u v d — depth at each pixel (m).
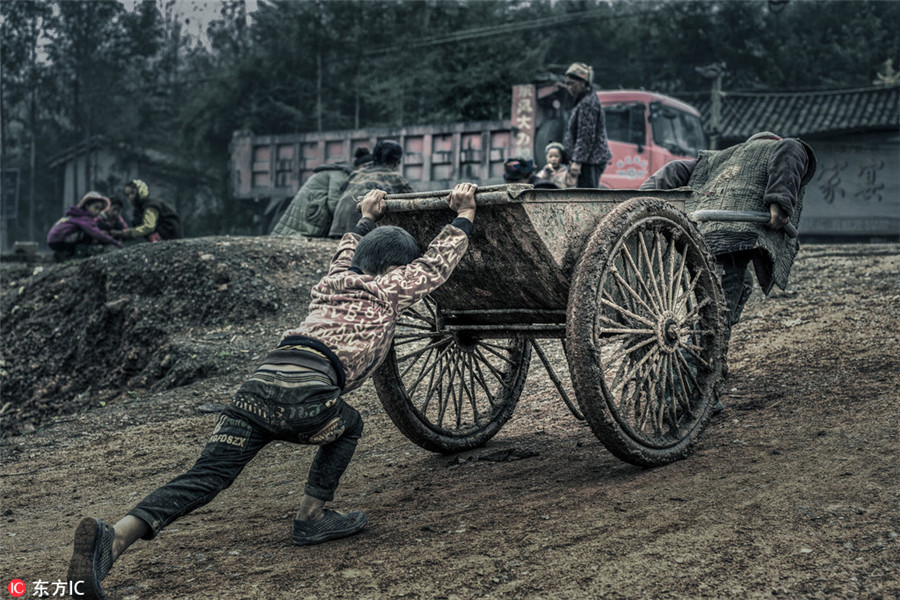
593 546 2.82
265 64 32.41
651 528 2.93
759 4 39.44
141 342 8.74
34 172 39.06
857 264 8.88
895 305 5.98
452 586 2.64
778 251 4.30
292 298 9.02
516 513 3.28
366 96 30.41
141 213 13.59
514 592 2.55
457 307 4.15
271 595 2.71
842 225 24.53
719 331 3.99
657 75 39.56
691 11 38.94
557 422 4.93
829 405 4.12
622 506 3.19
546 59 37.84
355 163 10.86
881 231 24.22
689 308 3.94
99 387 8.57
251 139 19.98
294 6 32.97
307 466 4.76
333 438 3.07
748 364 5.16
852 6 41.62
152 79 40.31
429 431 4.32
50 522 4.16
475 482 3.90
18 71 40.41
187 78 40.06
